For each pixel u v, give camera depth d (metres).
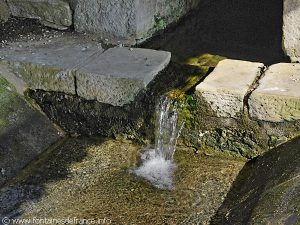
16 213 3.22
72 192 3.41
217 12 5.41
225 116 3.56
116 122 3.89
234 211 3.11
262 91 3.45
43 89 4.02
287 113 3.39
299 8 3.75
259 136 3.54
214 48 4.65
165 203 3.29
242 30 5.01
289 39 3.87
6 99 3.86
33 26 4.66
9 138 3.67
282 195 2.88
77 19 4.54
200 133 3.67
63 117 4.02
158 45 4.64
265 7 5.43
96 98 3.88
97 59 4.06
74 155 3.78
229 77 3.69
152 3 4.56
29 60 4.03
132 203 3.30
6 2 4.69
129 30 4.39
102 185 3.47
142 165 3.66
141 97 3.76
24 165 3.62
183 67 4.01
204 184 3.44
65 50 4.23
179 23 5.16
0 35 4.48
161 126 3.75
